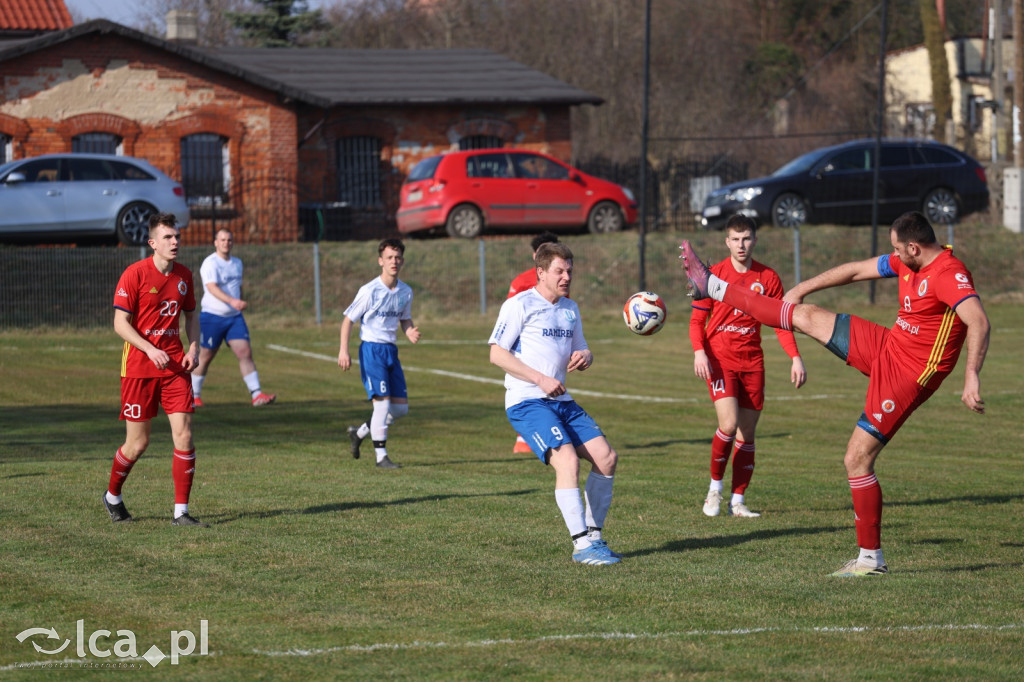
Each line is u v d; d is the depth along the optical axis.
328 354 52.88
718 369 21.50
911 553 18.28
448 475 26.30
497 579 16.34
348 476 26.08
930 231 16.36
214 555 17.89
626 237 70.56
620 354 53.50
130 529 19.91
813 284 18.08
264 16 118.88
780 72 136.50
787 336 22.20
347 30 146.12
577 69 133.62
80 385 43.28
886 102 132.75
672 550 18.48
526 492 23.86
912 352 16.58
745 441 21.59
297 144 80.06
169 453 29.28
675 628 13.88
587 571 16.86
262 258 64.62
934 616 14.40
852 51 141.00
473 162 70.69
